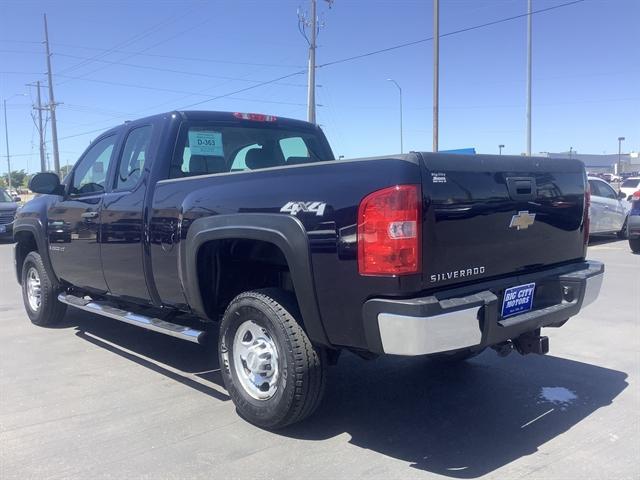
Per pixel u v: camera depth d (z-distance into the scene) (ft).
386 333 10.61
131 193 16.42
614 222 51.52
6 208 60.85
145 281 16.01
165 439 12.63
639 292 28.02
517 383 15.94
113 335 21.43
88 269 18.65
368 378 16.52
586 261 15.10
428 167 10.79
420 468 11.32
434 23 75.56
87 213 18.20
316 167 11.71
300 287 11.72
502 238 12.31
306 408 12.42
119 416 13.88
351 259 10.95
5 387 15.92
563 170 14.17
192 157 16.48
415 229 10.55
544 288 13.58
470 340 10.97
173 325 15.51
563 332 20.94
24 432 13.02
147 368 17.48
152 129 16.71
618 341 19.79
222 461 11.64
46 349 19.61
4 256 48.88
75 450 12.14
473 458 11.71
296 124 19.83
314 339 11.95
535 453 11.88
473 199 11.57
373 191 10.69
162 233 15.03
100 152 19.19
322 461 11.63
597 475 10.93
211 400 14.88
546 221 13.51
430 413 14.01
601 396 14.92
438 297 10.87
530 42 76.95
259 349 13.00
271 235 12.08
